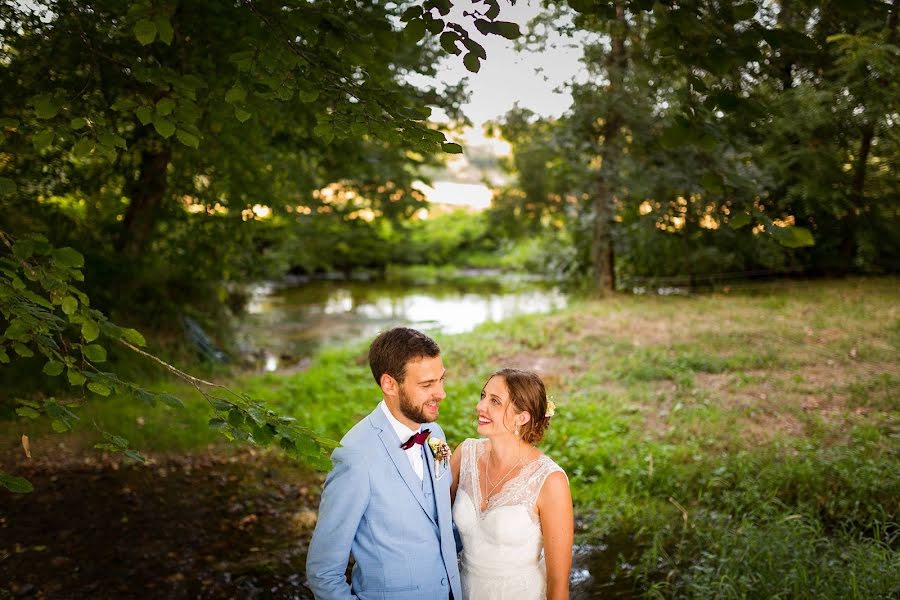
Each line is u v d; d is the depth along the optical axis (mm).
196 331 11422
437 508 2572
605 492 5996
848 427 7121
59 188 7293
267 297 21656
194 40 4883
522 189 19672
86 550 4977
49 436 7117
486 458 2994
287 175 10344
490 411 2855
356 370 10562
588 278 19281
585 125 14859
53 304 2275
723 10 2291
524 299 20016
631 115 13836
